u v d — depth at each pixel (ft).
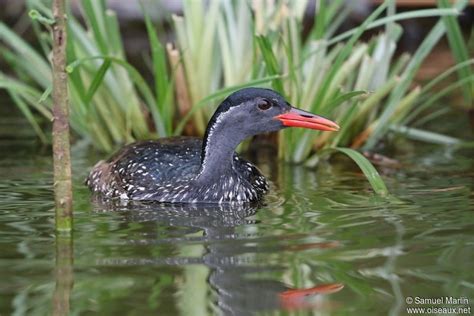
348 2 73.26
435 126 55.98
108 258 31.68
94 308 27.04
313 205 39.60
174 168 42.65
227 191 41.39
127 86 51.60
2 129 57.11
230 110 41.86
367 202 39.83
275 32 50.11
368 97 50.90
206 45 51.80
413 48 76.69
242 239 33.96
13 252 32.48
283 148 50.37
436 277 29.45
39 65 52.95
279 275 29.76
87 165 49.03
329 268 30.37
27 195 41.60
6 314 26.71
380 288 28.55
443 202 39.40
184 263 31.07
